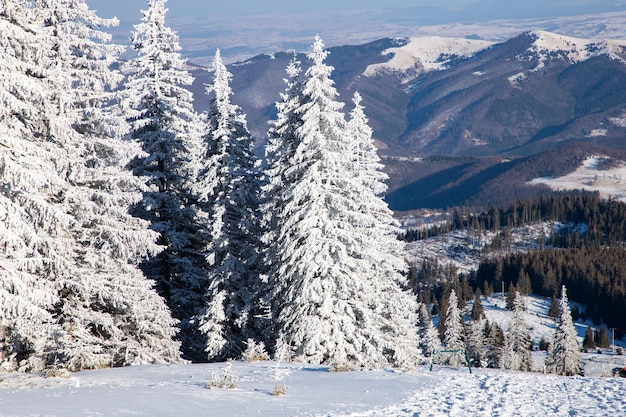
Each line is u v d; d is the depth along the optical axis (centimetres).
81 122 2517
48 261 2077
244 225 3184
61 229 2277
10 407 1311
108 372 2166
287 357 2747
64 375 1925
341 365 2389
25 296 1900
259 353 2814
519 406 1488
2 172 1792
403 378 2103
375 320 3008
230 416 1272
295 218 2792
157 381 1889
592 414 1370
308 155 2802
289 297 2816
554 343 7719
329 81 2831
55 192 2194
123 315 2591
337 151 2902
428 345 8569
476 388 1831
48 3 2323
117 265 2522
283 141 3034
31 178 1789
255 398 1557
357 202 3098
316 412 1357
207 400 1488
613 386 1898
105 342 2473
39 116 2119
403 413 1358
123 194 2508
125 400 1441
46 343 2189
